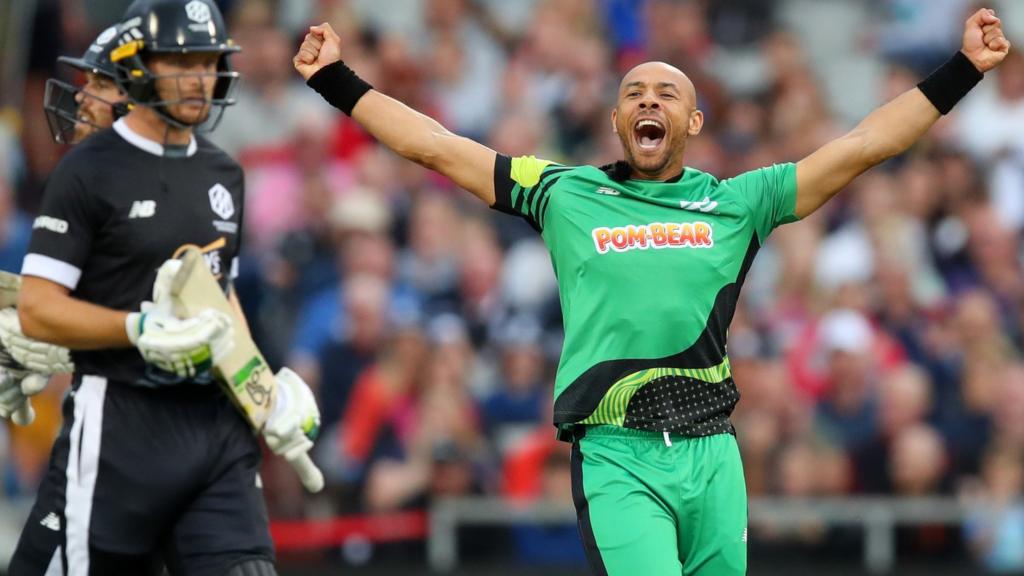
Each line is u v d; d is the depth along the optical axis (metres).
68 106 19.81
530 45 45.69
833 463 34.19
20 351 18.06
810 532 32.03
